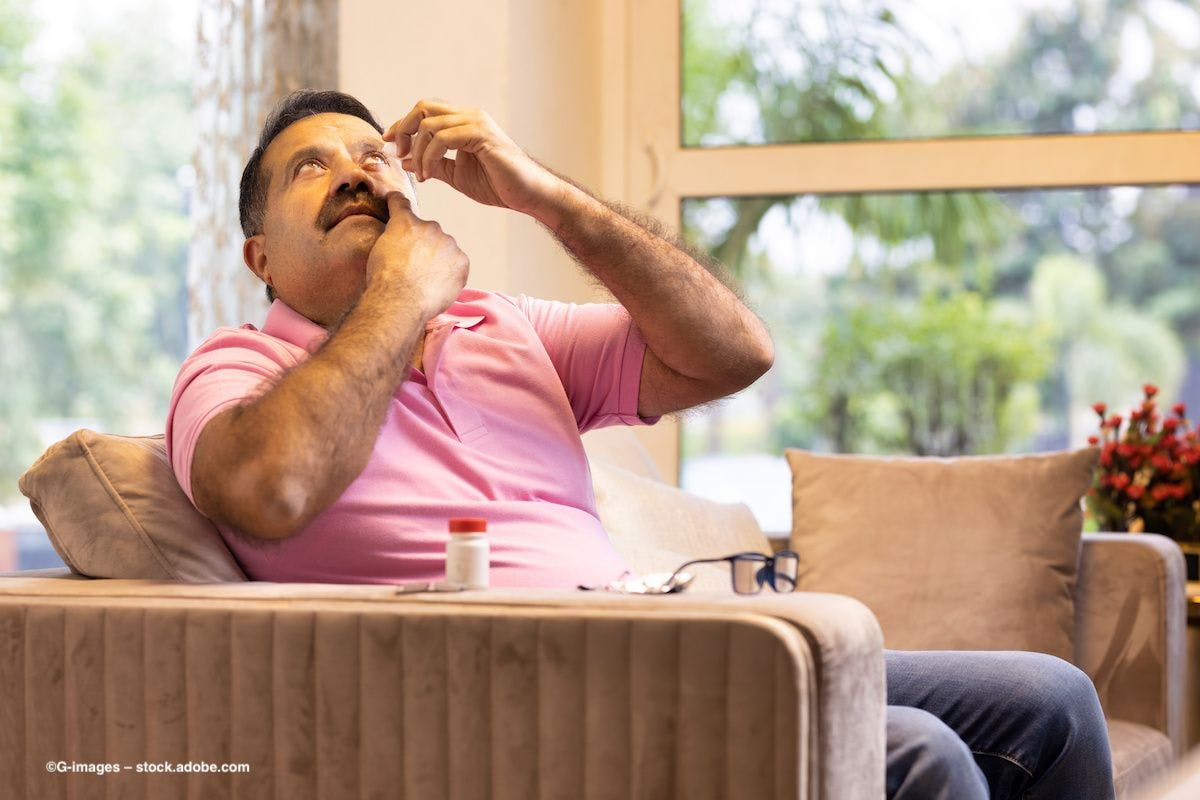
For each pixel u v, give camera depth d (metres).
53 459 1.40
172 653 1.17
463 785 1.07
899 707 1.24
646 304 1.56
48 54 7.11
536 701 1.05
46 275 7.12
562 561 1.43
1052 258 3.08
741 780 0.99
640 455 2.38
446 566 1.27
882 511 2.35
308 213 1.54
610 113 3.26
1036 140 3.06
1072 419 3.07
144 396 7.22
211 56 2.86
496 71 2.70
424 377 1.51
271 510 1.21
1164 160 3.02
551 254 2.94
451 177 1.64
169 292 7.27
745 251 3.19
